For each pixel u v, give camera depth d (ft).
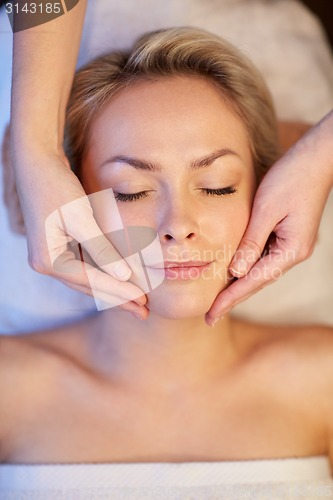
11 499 4.08
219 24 5.35
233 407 4.35
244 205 3.87
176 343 4.21
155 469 4.13
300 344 4.60
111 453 4.23
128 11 5.15
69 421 4.31
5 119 4.87
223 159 3.74
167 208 3.68
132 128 3.76
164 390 4.33
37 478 4.13
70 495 4.08
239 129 3.96
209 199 3.76
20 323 5.00
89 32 5.04
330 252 5.25
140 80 3.89
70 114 4.05
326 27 7.04
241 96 4.13
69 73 3.99
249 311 5.16
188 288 3.67
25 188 3.71
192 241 3.63
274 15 5.50
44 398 4.36
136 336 4.24
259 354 4.52
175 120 3.75
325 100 5.45
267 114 4.47
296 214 3.86
